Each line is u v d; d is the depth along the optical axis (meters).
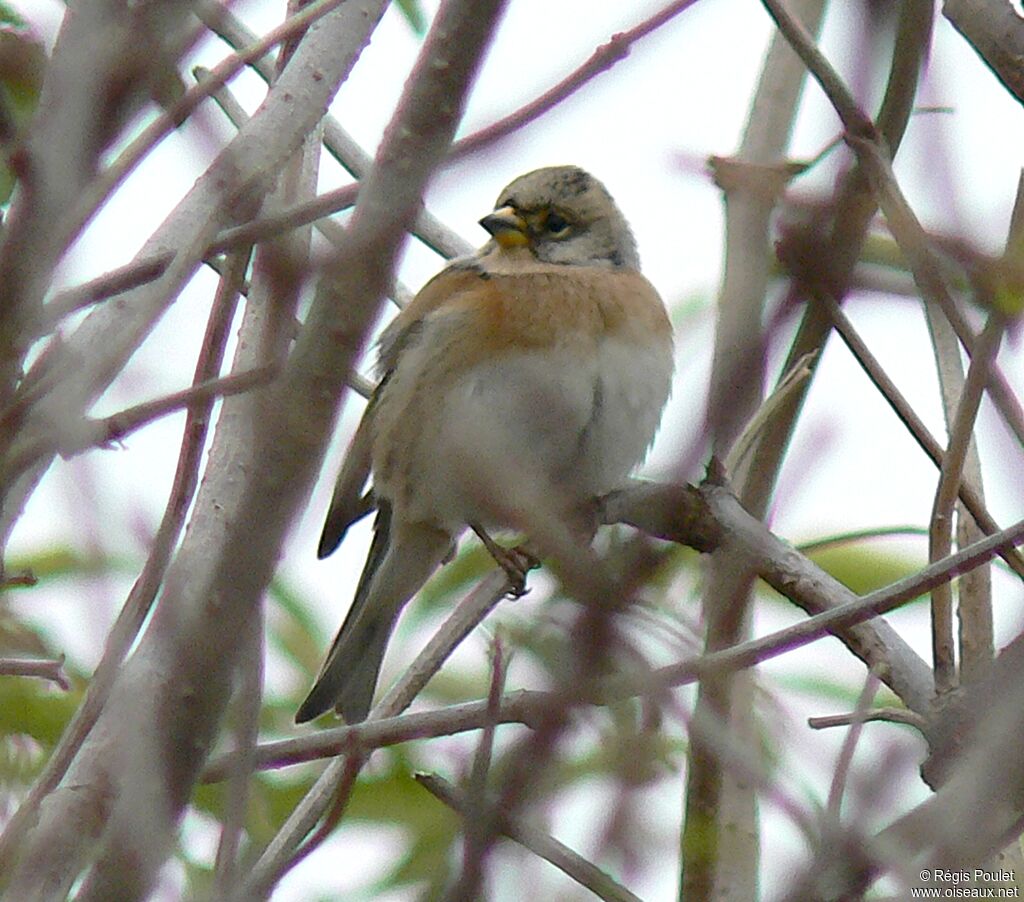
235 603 3.95
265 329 4.07
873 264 5.21
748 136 7.34
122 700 4.62
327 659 9.41
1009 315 4.33
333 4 4.46
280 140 5.24
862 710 4.60
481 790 3.92
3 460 3.79
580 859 5.18
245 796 4.21
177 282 4.18
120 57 3.71
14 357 3.68
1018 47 6.20
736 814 6.46
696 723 4.21
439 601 9.95
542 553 4.48
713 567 6.00
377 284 3.84
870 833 3.93
